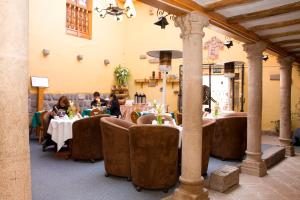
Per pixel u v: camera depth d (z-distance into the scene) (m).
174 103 10.89
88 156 5.42
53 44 8.84
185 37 3.40
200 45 3.39
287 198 3.85
